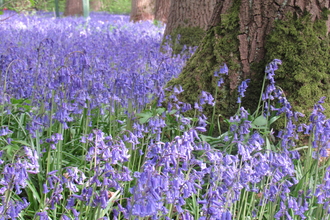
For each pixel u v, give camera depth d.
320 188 2.98
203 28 8.43
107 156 2.51
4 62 4.43
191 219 2.31
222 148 3.99
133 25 13.58
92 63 4.67
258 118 3.74
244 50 4.54
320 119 3.37
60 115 3.38
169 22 8.84
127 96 4.23
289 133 3.65
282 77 4.41
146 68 5.53
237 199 2.74
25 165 2.36
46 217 2.37
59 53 6.16
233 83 4.57
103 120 4.82
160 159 2.27
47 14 19.55
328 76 4.42
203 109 4.62
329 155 4.13
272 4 4.40
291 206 2.85
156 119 3.53
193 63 4.91
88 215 2.85
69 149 4.16
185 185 2.36
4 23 10.55
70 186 2.58
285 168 2.89
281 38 4.37
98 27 11.95
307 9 4.34
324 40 4.38
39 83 4.35
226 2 4.74
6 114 4.01
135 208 2.00
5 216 2.29
